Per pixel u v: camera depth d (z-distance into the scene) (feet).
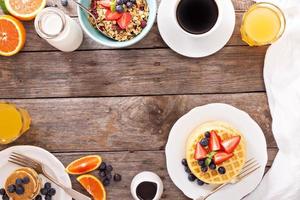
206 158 3.92
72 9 4.03
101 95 4.08
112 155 4.09
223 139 3.91
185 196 4.09
